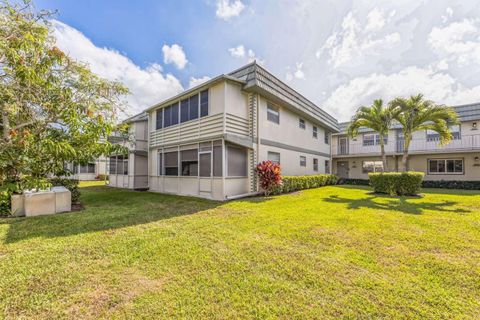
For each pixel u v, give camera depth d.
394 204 7.75
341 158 20.20
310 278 2.82
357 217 5.84
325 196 9.91
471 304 2.30
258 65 9.98
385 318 2.12
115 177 16.77
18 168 6.79
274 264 3.19
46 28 5.80
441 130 10.61
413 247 3.80
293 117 13.68
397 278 2.81
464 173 15.06
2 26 4.89
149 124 13.91
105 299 2.43
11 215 6.20
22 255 3.49
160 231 4.73
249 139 10.02
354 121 12.18
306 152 15.15
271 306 2.30
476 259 3.33
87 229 4.89
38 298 2.44
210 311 2.23
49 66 6.25
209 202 8.54
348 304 2.32
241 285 2.67
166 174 12.35
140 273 2.96
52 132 7.49
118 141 13.27
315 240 4.16
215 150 9.59
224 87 9.30
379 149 18.20
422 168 16.62
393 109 11.13
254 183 10.33
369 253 3.56
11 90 5.53
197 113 10.52
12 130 5.96
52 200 6.63
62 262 3.26
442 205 7.52
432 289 2.57
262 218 5.82
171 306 2.31
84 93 7.34
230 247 3.82
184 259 3.36
